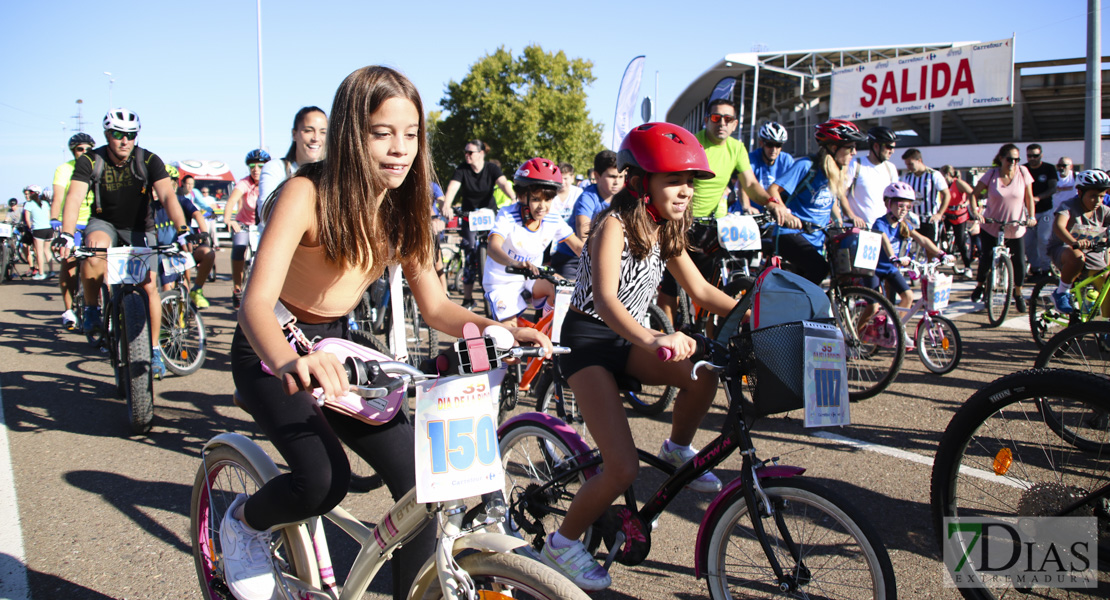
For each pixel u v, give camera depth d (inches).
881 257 235.9
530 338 75.4
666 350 87.4
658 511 103.3
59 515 133.5
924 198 395.5
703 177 98.2
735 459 161.2
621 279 102.0
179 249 211.5
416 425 66.1
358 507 138.4
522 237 190.4
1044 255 386.6
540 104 1477.6
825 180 220.4
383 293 263.4
